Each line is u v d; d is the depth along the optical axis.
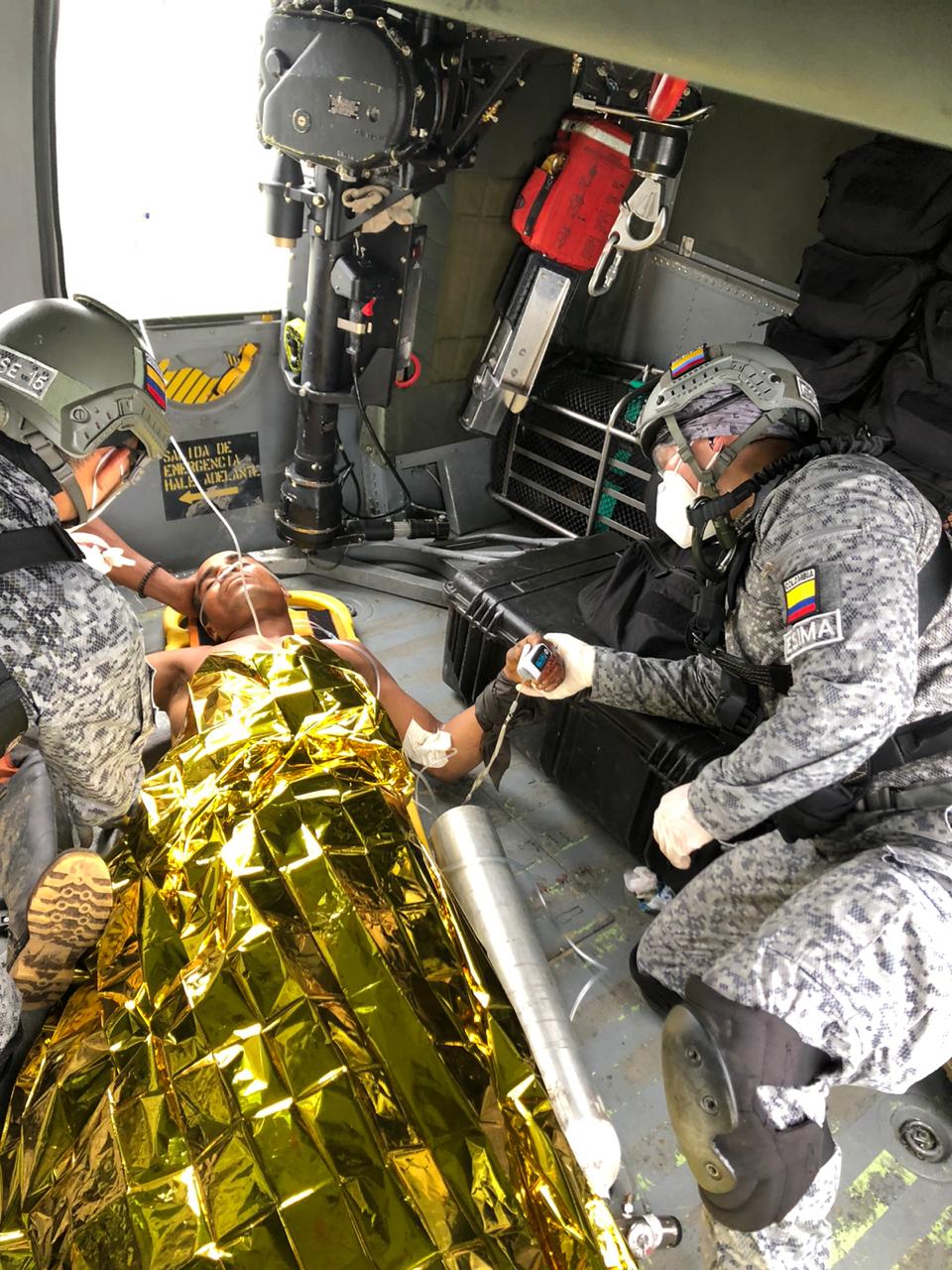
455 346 3.83
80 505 1.51
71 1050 1.64
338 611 2.95
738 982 1.47
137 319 3.24
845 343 3.00
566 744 2.74
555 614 2.88
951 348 2.70
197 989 1.64
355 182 2.85
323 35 2.50
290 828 1.92
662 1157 1.97
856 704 1.44
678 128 2.79
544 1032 1.82
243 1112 1.46
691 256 3.74
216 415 3.55
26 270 2.80
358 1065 1.55
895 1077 1.48
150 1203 1.37
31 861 1.91
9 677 1.31
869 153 2.96
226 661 2.42
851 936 1.45
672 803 1.71
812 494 1.58
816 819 1.69
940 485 2.78
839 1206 1.91
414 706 2.66
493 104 2.88
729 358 1.70
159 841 1.97
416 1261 1.31
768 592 1.70
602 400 3.82
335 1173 1.39
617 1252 1.48
